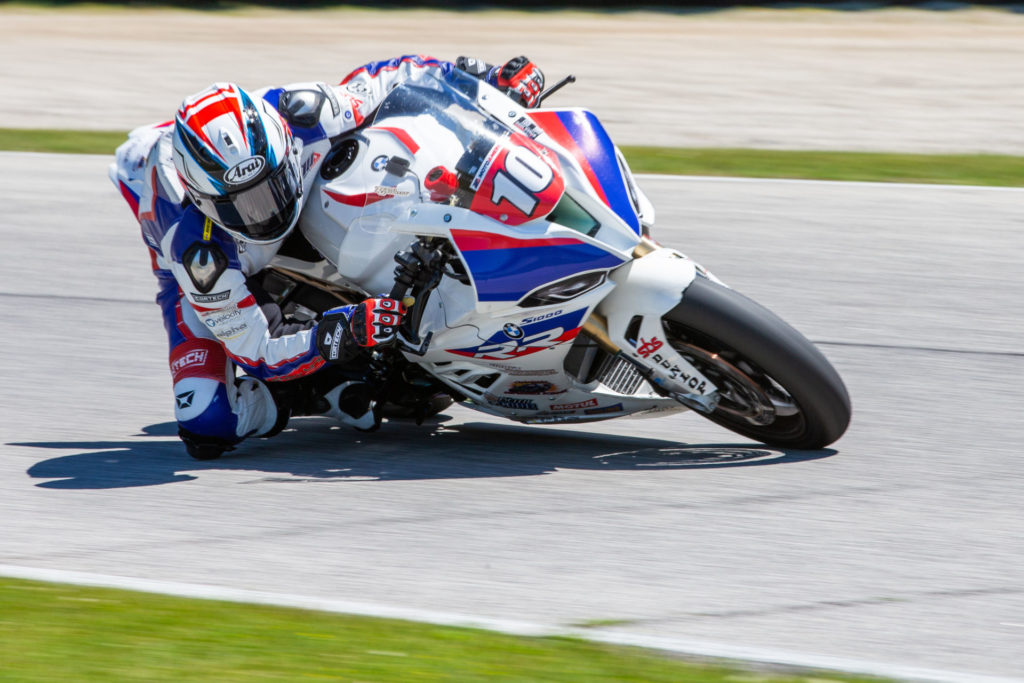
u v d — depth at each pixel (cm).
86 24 7450
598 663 1109
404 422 1873
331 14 7831
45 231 3022
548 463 1653
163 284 1745
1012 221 2911
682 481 1562
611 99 4953
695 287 1490
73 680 1095
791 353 1480
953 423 1756
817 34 6656
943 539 1372
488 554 1359
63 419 1888
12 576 1319
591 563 1330
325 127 1603
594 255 1477
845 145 4056
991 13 7212
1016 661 1113
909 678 1074
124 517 1491
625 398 1608
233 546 1398
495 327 1532
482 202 1495
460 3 8150
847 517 1436
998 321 2217
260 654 1134
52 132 4384
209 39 6750
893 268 2556
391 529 1433
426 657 1122
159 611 1226
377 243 1552
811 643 1155
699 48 6225
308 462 1688
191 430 1652
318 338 1548
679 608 1226
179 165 1491
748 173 3541
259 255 1597
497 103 1591
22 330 2311
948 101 4800
